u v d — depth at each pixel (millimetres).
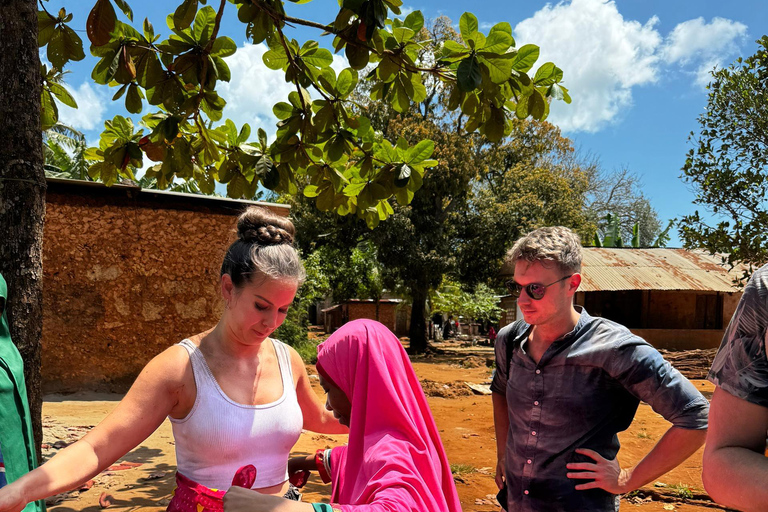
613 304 23344
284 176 4598
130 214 10227
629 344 2359
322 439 7500
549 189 25172
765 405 1360
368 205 4254
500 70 3432
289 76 4047
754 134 11500
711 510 5320
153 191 10227
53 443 6020
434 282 23891
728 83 11648
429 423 1758
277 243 1910
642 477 2307
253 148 4383
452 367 19875
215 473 1871
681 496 5691
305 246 25531
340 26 3484
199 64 3830
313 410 2289
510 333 2828
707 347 21422
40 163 3152
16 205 3000
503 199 25078
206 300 10578
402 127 22641
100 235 9992
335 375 1705
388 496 1347
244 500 1343
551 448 2494
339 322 38094
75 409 8336
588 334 2473
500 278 25844
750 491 1260
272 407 1975
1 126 3000
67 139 21172
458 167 22266
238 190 4699
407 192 4176
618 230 34656
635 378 2342
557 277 2482
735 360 1403
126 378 9961
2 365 2314
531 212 23875
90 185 9883
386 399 1607
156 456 5988
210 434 1855
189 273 10516
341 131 4117
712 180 11547
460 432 9039
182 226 10539
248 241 1906
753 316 1366
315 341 21203
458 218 24000
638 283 21016
